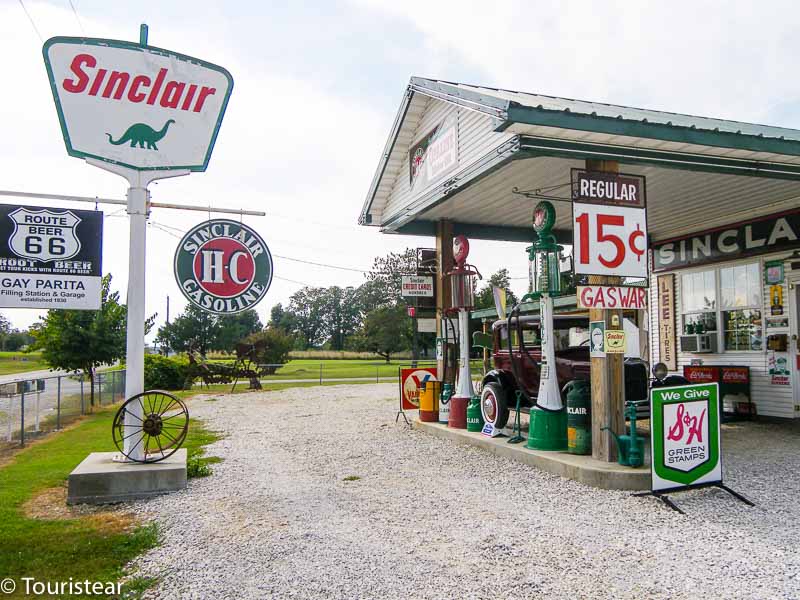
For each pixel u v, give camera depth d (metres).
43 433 11.80
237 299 7.44
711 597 3.79
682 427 6.05
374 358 69.38
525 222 11.95
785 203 10.49
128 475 6.48
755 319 11.29
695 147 6.93
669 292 13.14
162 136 7.29
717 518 5.42
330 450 9.20
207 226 7.38
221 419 13.56
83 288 7.12
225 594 3.93
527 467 7.60
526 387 9.70
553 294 8.29
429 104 9.48
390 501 6.14
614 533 5.03
